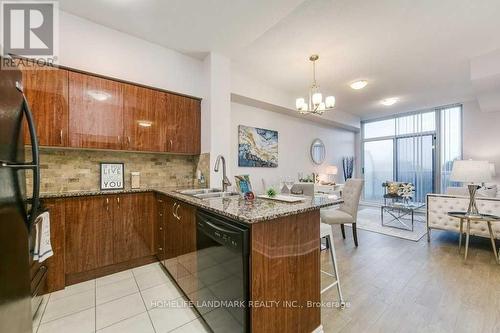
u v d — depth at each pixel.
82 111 2.26
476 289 2.06
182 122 2.95
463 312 1.74
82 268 2.17
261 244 1.21
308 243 1.49
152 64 2.78
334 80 4.07
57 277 2.04
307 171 5.71
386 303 1.87
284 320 1.33
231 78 3.66
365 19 2.42
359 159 7.24
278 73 3.78
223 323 1.34
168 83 2.89
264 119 4.74
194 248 1.69
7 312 0.97
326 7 2.24
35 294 1.67
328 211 3.36
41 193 2.14
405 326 1.60
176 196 1.97
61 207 2.07
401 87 4.41
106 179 2.66
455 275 2.34
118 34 2.55
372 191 7.00
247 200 1.77
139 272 2.40
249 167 4.46
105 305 1.84
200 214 1.61
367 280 2.26
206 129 3.03
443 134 5.74
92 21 2.39
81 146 2.25
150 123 2.69
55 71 2.13
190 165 3.33
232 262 1.25
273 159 4.86
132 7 2.16
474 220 2.75
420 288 2.10
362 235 3.81
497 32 2.64
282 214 1.26
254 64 3.46
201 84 3.17
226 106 3.12
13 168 1.08
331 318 1.69
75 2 2.11
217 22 2.36
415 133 6.17
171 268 2.16
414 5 2.21
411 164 6.23
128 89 2.54
